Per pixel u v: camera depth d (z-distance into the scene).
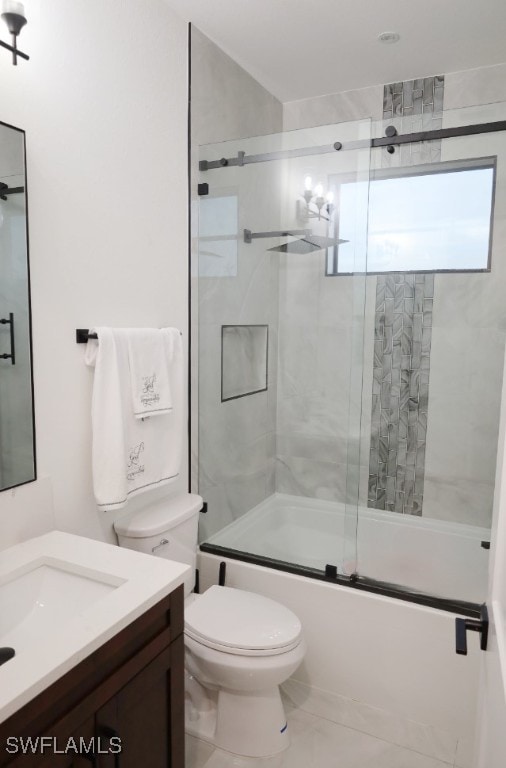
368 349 2.92
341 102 2.89
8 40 1.40
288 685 2.15
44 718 0.96
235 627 1.77
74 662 1.00
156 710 1.29
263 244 2.73
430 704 1.94
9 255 1.45
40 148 1.53
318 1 2.03
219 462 2.62
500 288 2.62
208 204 2.39
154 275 2.09
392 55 2.46
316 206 2.55
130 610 1.15
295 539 2.59
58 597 1.37
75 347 1.70
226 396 2.64
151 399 1.88
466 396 2.74
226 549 2.41
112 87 1.80
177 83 2.15
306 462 2.92
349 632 2.06
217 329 2.54
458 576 2.28
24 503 1.52
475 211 2.61
